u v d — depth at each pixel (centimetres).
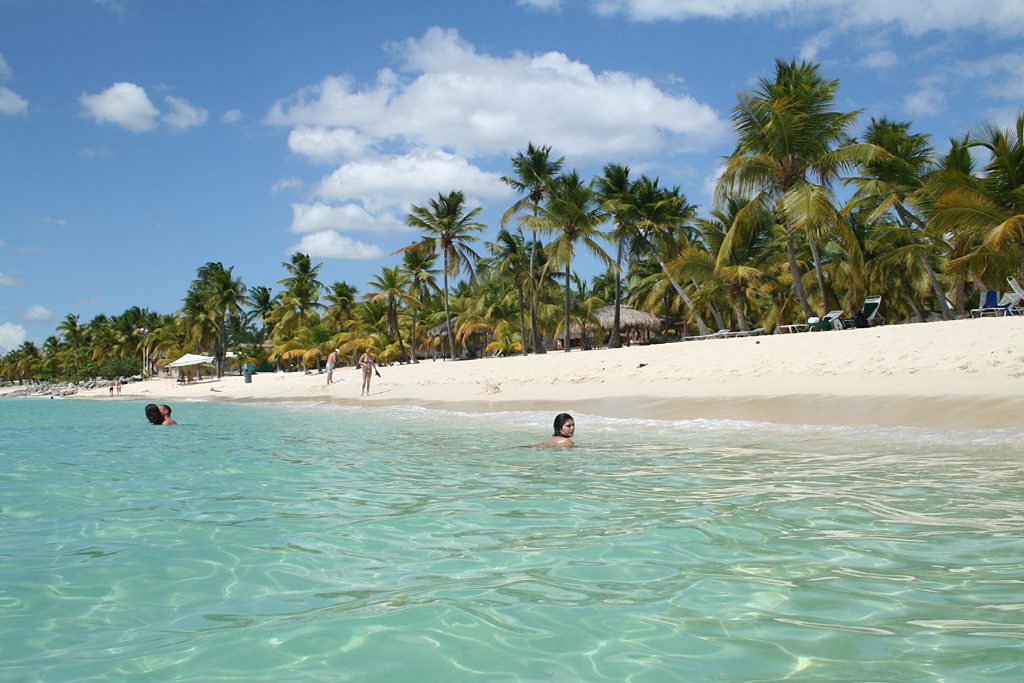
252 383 4119
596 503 534
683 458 757
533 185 3500
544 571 365
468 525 475
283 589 350
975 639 262
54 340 10875
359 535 454
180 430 1370
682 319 4959
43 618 315
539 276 4212
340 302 6000
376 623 300
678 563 372
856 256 2475
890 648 257
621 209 3291
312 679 248
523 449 883
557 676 245
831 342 1659
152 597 342
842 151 2372
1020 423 845
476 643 276
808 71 2447
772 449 797
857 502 497
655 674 243
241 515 523
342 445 998
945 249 2720
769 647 262
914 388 1177
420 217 3975
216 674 254
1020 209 2016
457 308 5769
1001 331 1420
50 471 782
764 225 3366
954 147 2442
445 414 1537
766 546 396
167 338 7425
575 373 1973
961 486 539
